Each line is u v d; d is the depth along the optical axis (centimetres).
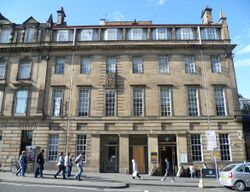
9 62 3562
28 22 3716
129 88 3362
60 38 3641
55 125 3275
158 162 3080
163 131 3186
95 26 3662
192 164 3070
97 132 3212
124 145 3153
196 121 3225
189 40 3534
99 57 3509
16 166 2811
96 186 1867
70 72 3462
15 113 3359
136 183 2153
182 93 3331
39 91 3394
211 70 3434
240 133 3186
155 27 3644
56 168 3112
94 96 3350
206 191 1808
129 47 3509
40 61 3531
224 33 3559
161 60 3503
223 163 3078
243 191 1888
